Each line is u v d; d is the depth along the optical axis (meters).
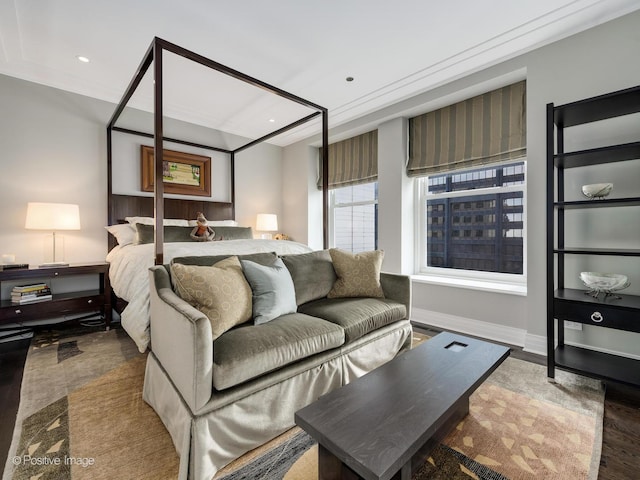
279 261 2.17
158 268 1.74
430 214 3.68
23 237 2.98
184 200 4.01
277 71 2.83
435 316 3.24
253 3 1.98
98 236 3.37
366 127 3.95
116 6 1.99
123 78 2.94
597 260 2.21
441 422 1.00
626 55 2.09
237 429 1.29
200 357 1.19
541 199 2.44
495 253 3.19
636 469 1.23
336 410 1.03
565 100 2.33
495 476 1.20
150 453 1.32
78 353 2.42
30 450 1.33
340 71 2.84
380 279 2.54
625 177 2.12
